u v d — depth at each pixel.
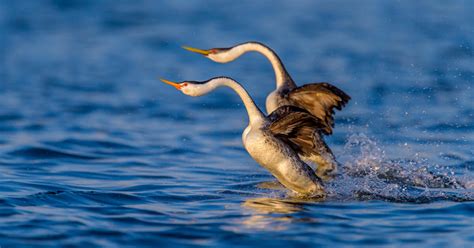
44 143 15.49
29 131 16.86
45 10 38.81
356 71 25.16
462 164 14.08
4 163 13.69
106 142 15.87
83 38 32.31
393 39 31.25
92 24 35.44
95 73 25.44
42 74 25.00
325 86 12.56
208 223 9.84
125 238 9.20
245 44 14.37
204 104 20.86
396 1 41.66
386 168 13.58
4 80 23.80
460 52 28.14
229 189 12.04
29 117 18.52
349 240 9.21
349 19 36.62
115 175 12.98
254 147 11.27
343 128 17.64
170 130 17.47
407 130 17.25
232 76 25.14
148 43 31.36
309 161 13.66
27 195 11.11
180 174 13.20
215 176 13.09
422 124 17.80
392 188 12.09
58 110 19.53
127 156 14.73
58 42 31.31
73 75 24.97
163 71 25.97
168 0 42.59
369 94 21.53
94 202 10.91
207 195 11.58
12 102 20.47
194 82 11.52
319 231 9.54
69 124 17.80
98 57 28.50
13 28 34.06
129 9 39.50
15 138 16.05
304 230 9.55
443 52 28.17
